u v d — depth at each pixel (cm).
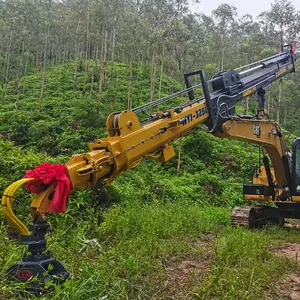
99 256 488
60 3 3556
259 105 790
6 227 595
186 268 506
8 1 2991
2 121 1920
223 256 525
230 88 661
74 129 1862
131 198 1055
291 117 3331
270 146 835
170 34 2131
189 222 846
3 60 3475
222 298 373
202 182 1592
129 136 453
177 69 2872
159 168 1694
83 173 386
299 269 514
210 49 2998
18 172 762
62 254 476
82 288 338
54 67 3734
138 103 2484
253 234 734
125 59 3656
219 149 1981
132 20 2459
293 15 2661
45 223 354
